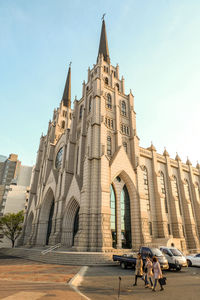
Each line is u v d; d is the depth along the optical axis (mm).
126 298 10133
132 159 42594
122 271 18984
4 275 15883
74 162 44094
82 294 10281
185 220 48250
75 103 51281
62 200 38812
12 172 157625
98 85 43531
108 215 30562
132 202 37250
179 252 22359
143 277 13414
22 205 89438
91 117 39812
